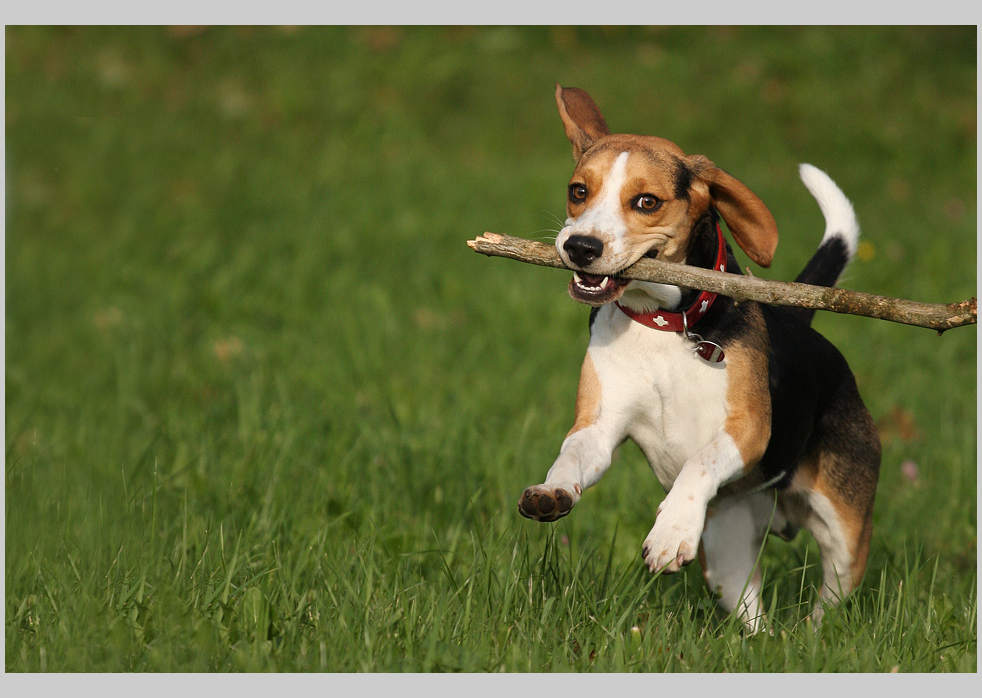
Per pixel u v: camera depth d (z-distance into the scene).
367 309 12.34
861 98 21.94
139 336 11.90
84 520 6.84
